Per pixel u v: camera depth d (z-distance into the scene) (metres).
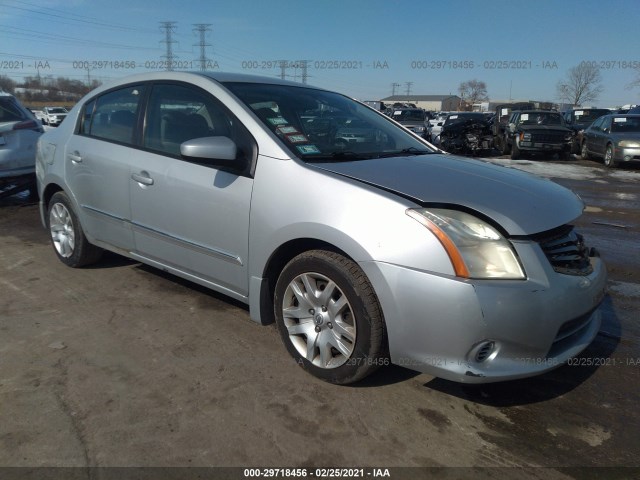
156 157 3.60
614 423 2.63
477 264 2.41
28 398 2.69
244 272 3.15
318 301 2.83
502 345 2.43
